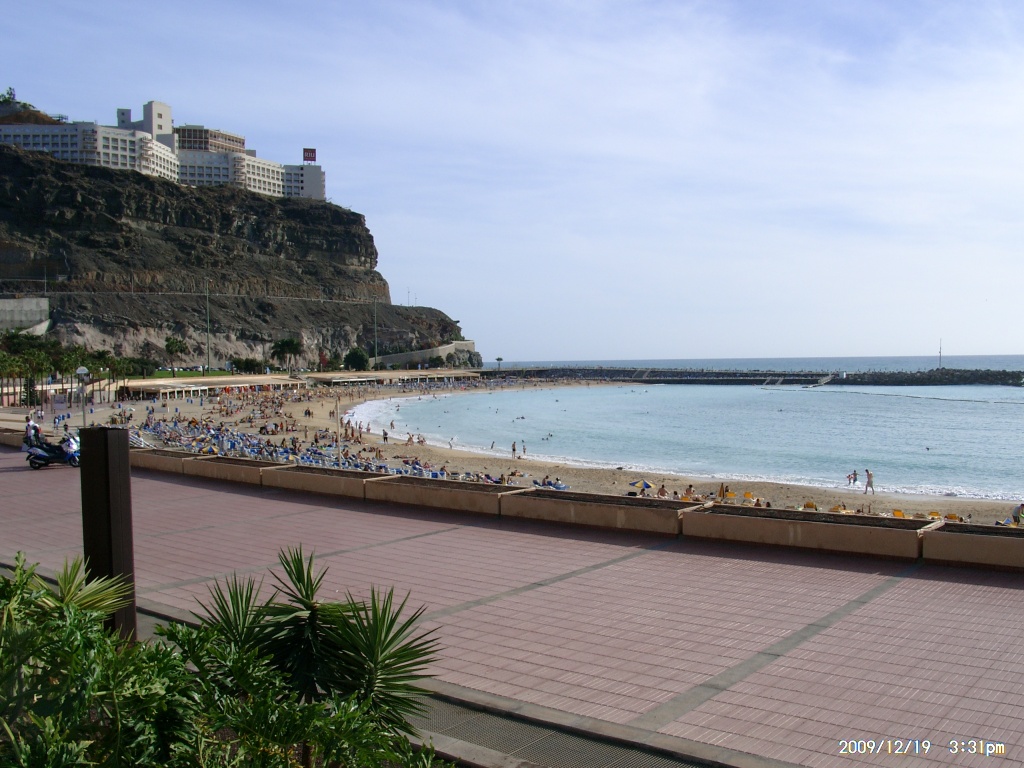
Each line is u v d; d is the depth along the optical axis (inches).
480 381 6594.5
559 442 2672.2
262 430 2556.6
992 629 348.2
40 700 153.6
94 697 157.5
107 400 3693.4
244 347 6619.1
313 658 186.5
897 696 275.4
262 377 5177.2
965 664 305.6
